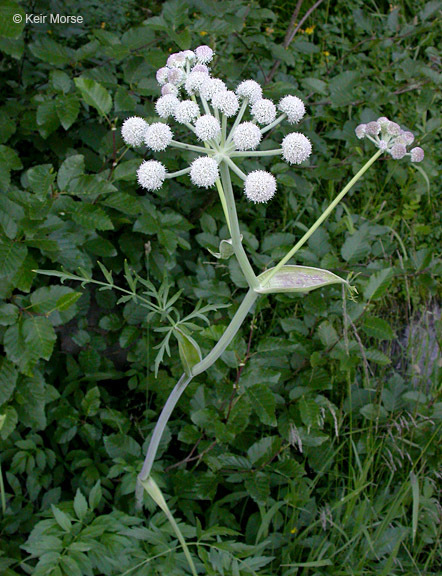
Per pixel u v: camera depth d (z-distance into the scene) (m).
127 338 0.50
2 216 0.39
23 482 0.49
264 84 0.56
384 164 0.72
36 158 0.53
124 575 0.37
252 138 0.28
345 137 0.62
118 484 0.48
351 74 0.57
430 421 0.51
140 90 0.47
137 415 0.54
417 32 0.65
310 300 0.51
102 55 0.51
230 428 0.45
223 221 0.56
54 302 0.39
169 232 0.47
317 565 0.41
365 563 0.45
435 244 0.73
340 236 0.65
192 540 0.45
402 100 0.77
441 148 0.76
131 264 0.50
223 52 0.57
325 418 0.51
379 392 0.55
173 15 0.48
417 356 0.58
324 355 0.51
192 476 0.46
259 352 0.48
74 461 0.47
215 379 0.48
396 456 0.52
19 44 0.42
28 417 0.42
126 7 0.58
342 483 0.51
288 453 0.49
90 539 0.37
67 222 0.45
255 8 0.57
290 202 0.61
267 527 0.43
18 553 0.42
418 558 0.49
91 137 0.50
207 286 0.51
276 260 0.52
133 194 0.50
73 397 0.51
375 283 0.50
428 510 0.48
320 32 0.78
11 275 0.38
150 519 0.41
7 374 0.40
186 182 0.50
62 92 0.44
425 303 0.63
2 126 0.45
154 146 0.29
